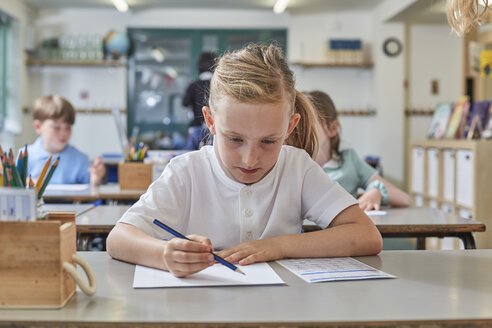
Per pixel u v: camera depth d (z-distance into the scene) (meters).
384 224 1.64
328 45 6.07
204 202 1.16
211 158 1.17
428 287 0.79
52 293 0.70
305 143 1.37
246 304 0.70
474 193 3.24
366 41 6.27
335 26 6.22
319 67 6.25
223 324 0.63
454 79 6.16
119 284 0.81
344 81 6.29
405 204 2.14
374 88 6.08
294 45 6.24
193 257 0.83
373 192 2.03
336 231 1.05
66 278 0.73
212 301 0.72
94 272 0.89
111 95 6.21
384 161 5.98
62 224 0.82
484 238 3.23
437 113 4.24
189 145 3.24
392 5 5.48
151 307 0.69
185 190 1.16
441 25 6.13
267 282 0.81
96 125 6.23
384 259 1.01
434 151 3.92
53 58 5.96
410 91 6.16
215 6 6.07
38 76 6.14
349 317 0.65
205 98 1.27
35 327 0.65
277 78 0.96
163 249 0.90
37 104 2.82
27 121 6.02
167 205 1.12
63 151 2.89
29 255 0.71
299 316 0.65
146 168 2.65
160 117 6.27
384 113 5.98
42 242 0.71
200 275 0.86
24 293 0.71
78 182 2.92
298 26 6.25
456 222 1.69
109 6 6.02
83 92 6.16
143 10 6.18
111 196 2.44
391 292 0.76
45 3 5.88
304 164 1.20
